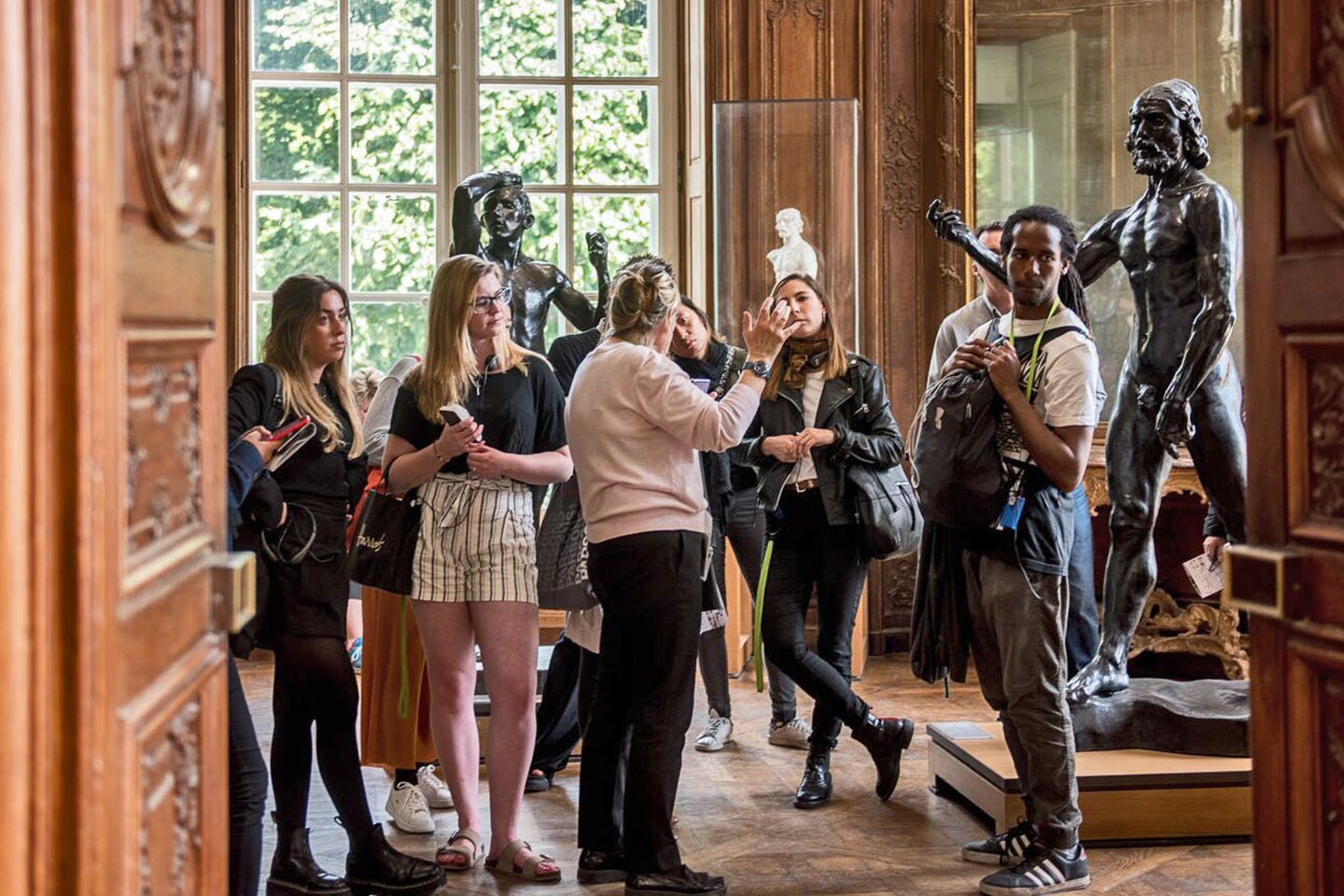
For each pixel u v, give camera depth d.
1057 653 3.61
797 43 6.71
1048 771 3.62
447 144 6.97
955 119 6.72
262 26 6.89
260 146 6.91
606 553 3.46
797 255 5.54
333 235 6.95
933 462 3.54
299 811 3.50
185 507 1.74
